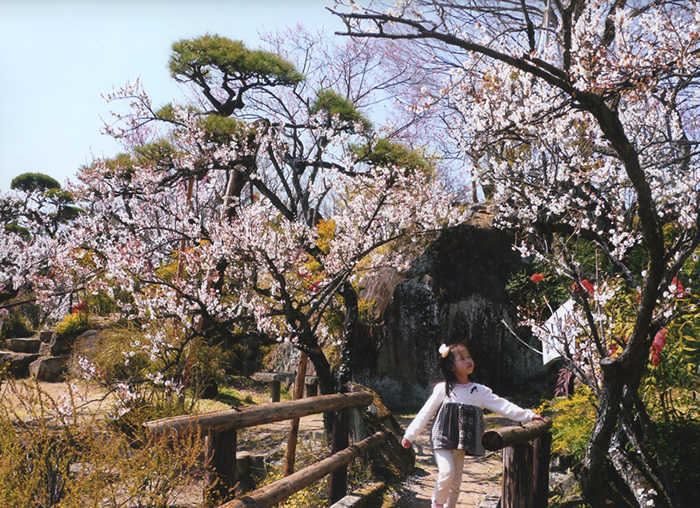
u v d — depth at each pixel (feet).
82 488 8.89
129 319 26.35
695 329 15.75
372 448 18.92
